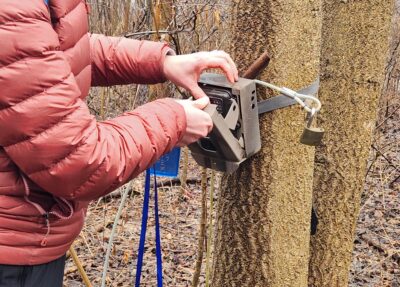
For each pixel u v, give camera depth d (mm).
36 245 1244
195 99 1512
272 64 1598
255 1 1596
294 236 1736
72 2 1216
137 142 1196
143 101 4320
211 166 1575
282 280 1749
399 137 6355
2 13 1053
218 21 3621
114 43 1630
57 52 1107
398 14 6961
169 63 1573
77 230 1356
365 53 2117
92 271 4004
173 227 4734
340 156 2176
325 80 2164
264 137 1637
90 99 5305
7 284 1228
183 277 3945
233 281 1771
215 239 1836
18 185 1186
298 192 1708
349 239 2256
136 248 4352
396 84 7012
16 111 1078
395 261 4301
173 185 5617
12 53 1062
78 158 1114
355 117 2152
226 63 1492
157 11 2781
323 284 2264
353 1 2088
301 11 1589
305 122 1647
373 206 5230
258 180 1669
